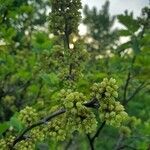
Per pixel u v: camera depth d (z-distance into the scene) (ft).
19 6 1.76
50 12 1.38
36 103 1.98
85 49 1.40
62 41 1.43
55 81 1.56
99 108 0.87
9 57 2.14
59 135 0.99
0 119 2.33
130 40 1.64
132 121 2.10
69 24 1.37
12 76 2.33
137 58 1.71
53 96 1.56
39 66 1.75
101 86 0.87
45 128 1.01
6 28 1.81
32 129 1.06
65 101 0.90
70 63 1.40
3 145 1.06
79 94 0.90
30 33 2.34
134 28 1.62
